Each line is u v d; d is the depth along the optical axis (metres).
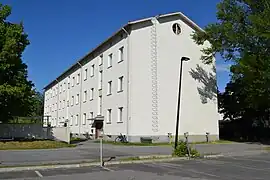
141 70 31.45
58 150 22.28
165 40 32.41
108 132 35.53
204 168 13.67
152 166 14.50
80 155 18.70
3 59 24.72
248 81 28.78
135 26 32.03
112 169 13.59
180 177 11.25
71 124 50.91
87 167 14.35
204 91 34.19
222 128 41.06
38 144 25.64
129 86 31.39
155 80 31.20
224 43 31.36
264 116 37.59
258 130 38.34
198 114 33.28
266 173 12.14
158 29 32.28
